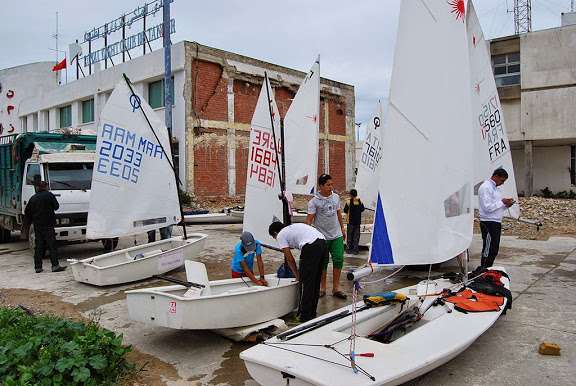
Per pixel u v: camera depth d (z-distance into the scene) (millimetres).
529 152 21953
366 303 5242
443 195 4668
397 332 4891
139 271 8336
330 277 8617
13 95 31938
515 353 4957
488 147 8594
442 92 4645
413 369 3742
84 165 11227
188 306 5008
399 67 4426
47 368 4191
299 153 8578
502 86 22641
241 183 21688
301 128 8547
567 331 5574
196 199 19750
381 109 11891
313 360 3848
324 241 6047
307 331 4516
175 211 9414
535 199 19156
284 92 23516
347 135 27625
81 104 25891
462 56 4805
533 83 21609
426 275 8703
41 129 29094
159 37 21250
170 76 18109
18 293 7797
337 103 26891
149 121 8930
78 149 11867
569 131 20969
